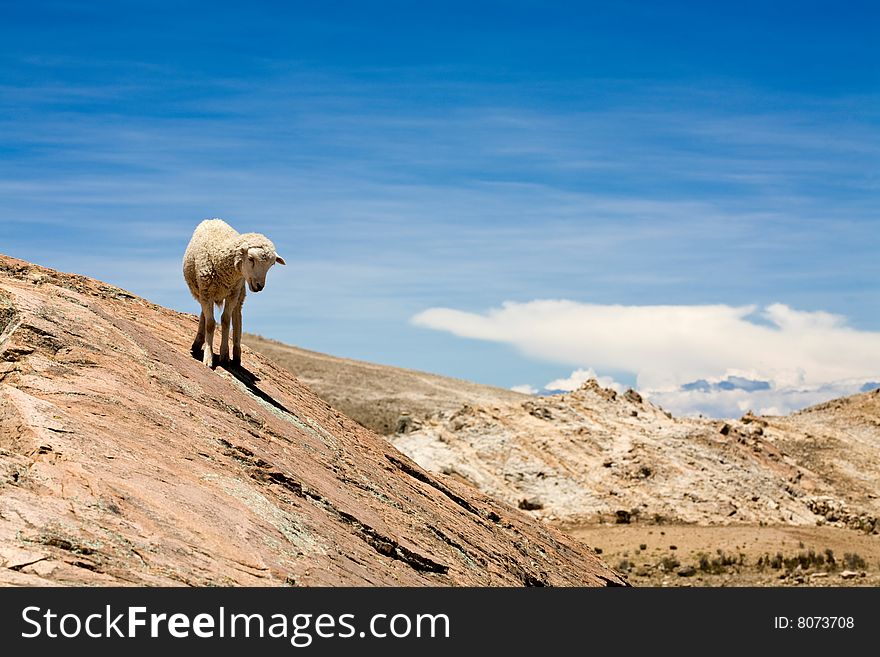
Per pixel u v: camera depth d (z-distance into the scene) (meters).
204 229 15.52
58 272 17.62
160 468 9.59
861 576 39.94
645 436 59.75
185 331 18.05
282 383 18.50
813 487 57.66
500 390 159.12
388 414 115.81
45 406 9.34
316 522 11.05
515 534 20.30
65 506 7.90
